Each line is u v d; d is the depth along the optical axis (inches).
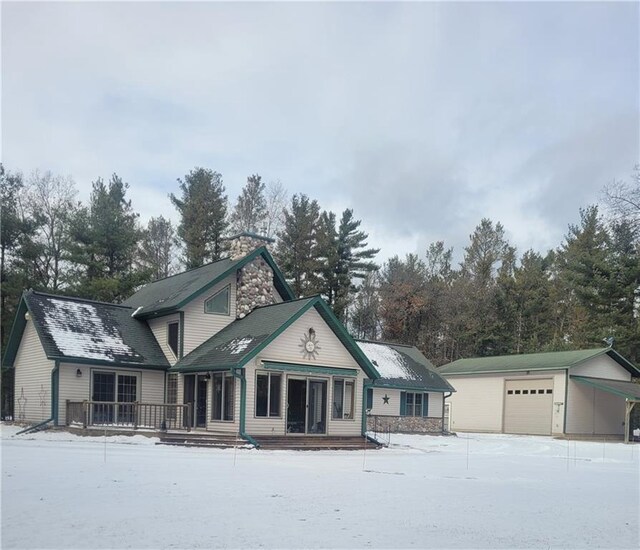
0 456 510.6
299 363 847.1
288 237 1815.9
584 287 1699.1
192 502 322.3
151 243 2046.0
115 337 932.6
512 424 1456.7
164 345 954.1
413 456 746.8
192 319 932.6
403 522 294.5
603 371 1434.5
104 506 300.7
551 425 1371.8
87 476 403.2
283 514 300.8
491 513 332.2
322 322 884.6
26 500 309.9
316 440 837.2
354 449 831.1
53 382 839.7
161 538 241.3
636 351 1589.6
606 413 1421.0
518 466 644.7
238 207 1921.8
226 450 705.0
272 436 800.3
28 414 922.1
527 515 330.6
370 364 913.5
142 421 903.1
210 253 1772.9
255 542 241.3
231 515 291.9
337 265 1865.2
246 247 1003.3
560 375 1369.3
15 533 242.5
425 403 1314.0
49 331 866.1
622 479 534.9
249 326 898.1
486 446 1007.0
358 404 910.4
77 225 1467.8
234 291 987.3
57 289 1416.1
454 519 308.8
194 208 1755.7
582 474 572.7
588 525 309.1
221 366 802.8
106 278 1433.3
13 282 1334.9
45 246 1533.0
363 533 265.6
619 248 1706.4
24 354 958.4
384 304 2174.0
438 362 2102.6
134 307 1043.9
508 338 2074.3
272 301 1025.5
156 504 311.6
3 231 1379.2
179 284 1039.0
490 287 2192.4
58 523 261.1
